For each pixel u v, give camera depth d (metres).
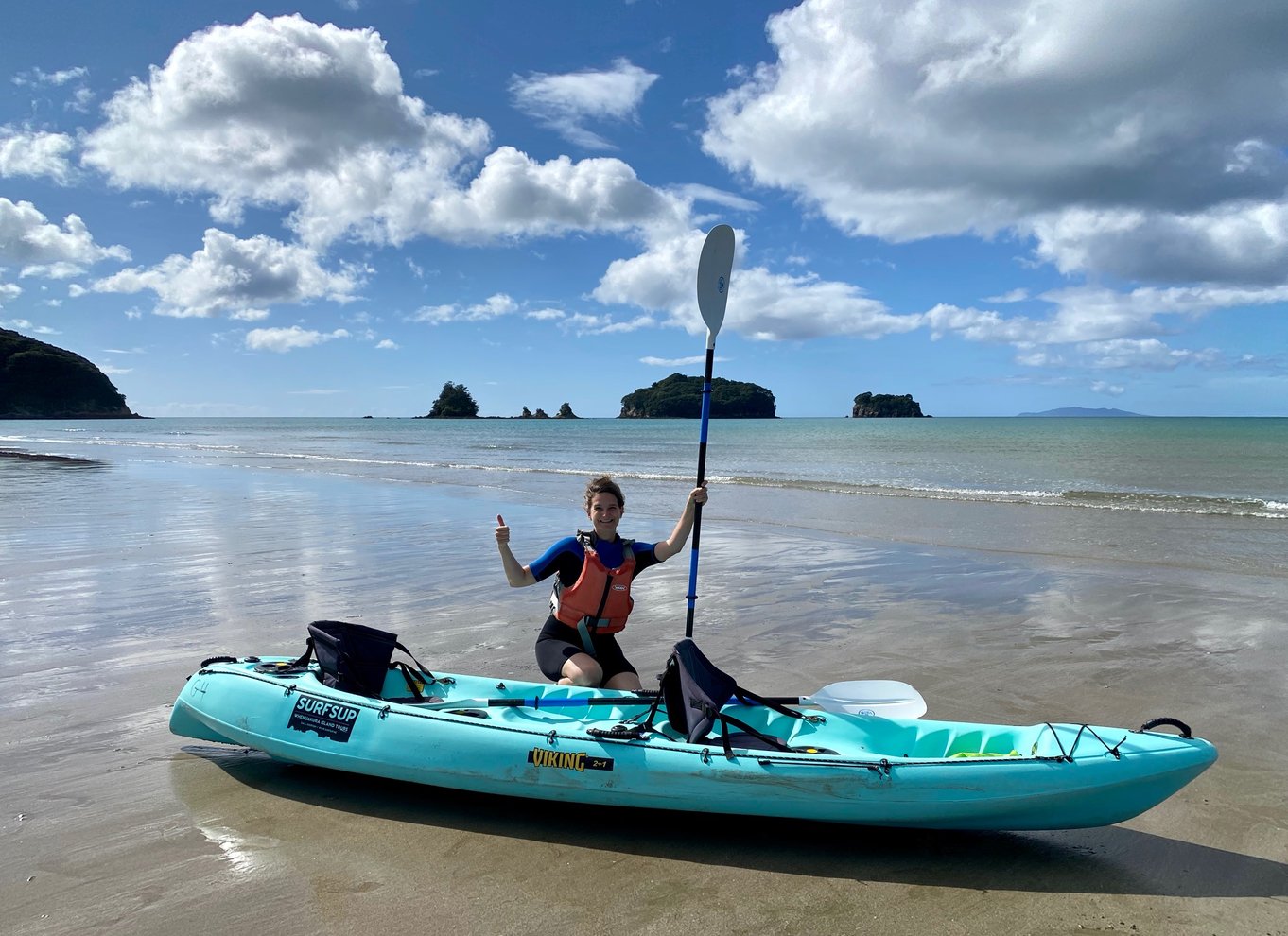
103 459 30.08
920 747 3.78
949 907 3.13
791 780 3.43
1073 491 17.36
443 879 3.32
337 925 3.01
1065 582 8.81
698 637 6.97
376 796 4.05
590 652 4.65
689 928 2.99
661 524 13.12
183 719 4.52
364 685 4.37
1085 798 3.29
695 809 3.56
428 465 26.69
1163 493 17.03
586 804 3.83
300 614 7.48
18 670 5.89
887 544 11.29
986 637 6.86
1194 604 7.81
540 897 3.20
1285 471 22.12
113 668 5.93
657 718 4.14
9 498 16.47
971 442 41.62
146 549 10.72
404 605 7.84
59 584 8.66
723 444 41.75
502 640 6.73
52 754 4.52
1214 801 3.98
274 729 4.18
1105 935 2.94
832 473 23.17
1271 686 5.58
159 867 3.41
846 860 3.48
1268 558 10.02
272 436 58.69
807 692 5.63
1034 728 3.62
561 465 26.91
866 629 7.17
